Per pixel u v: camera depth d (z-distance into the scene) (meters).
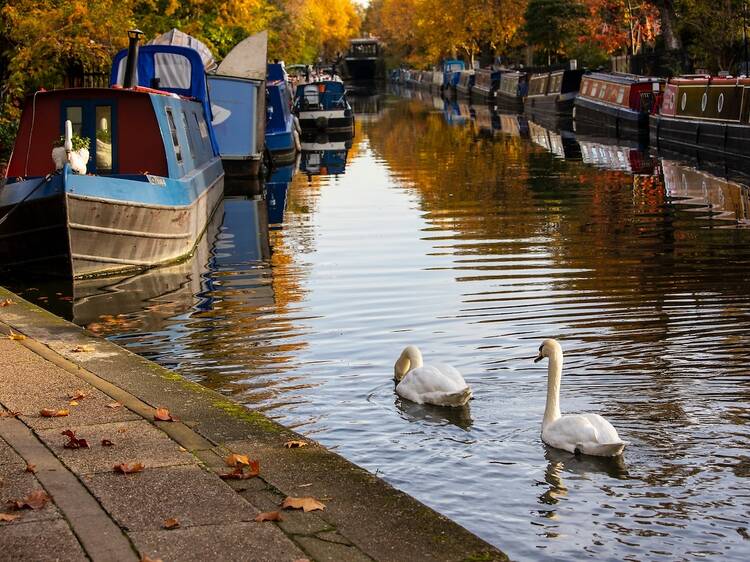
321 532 6.37
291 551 6.09
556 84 65.88
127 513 6.59
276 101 44.19
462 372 12.04
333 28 148.88
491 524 8.02
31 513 6.57
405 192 31.53
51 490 6.96
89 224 19.08
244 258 20.86
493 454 9.41
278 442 8.04
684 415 10.25
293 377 12.04
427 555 6.10
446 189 31.97
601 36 71.62
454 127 61.41
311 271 19.05
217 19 48.75
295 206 29.12
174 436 8.15
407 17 144.00
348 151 48.09
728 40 53.06
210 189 27.06
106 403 9.05
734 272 17.73
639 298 15.77
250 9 50.12
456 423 10.23
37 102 22.58
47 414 8.67
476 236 22.48
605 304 15.37
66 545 6.12
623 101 52.00
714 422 10.04
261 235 23.95
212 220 26.80
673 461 9.15
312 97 60.03
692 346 12.81
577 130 56.41
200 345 13.81
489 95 85.94
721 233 22.20
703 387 11.13
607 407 10.54
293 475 7.34
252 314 15.63
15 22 32.31
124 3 35.75
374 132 60.06
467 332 13.94
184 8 46.69
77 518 6.50
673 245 20.78
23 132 22.77
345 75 151.12
